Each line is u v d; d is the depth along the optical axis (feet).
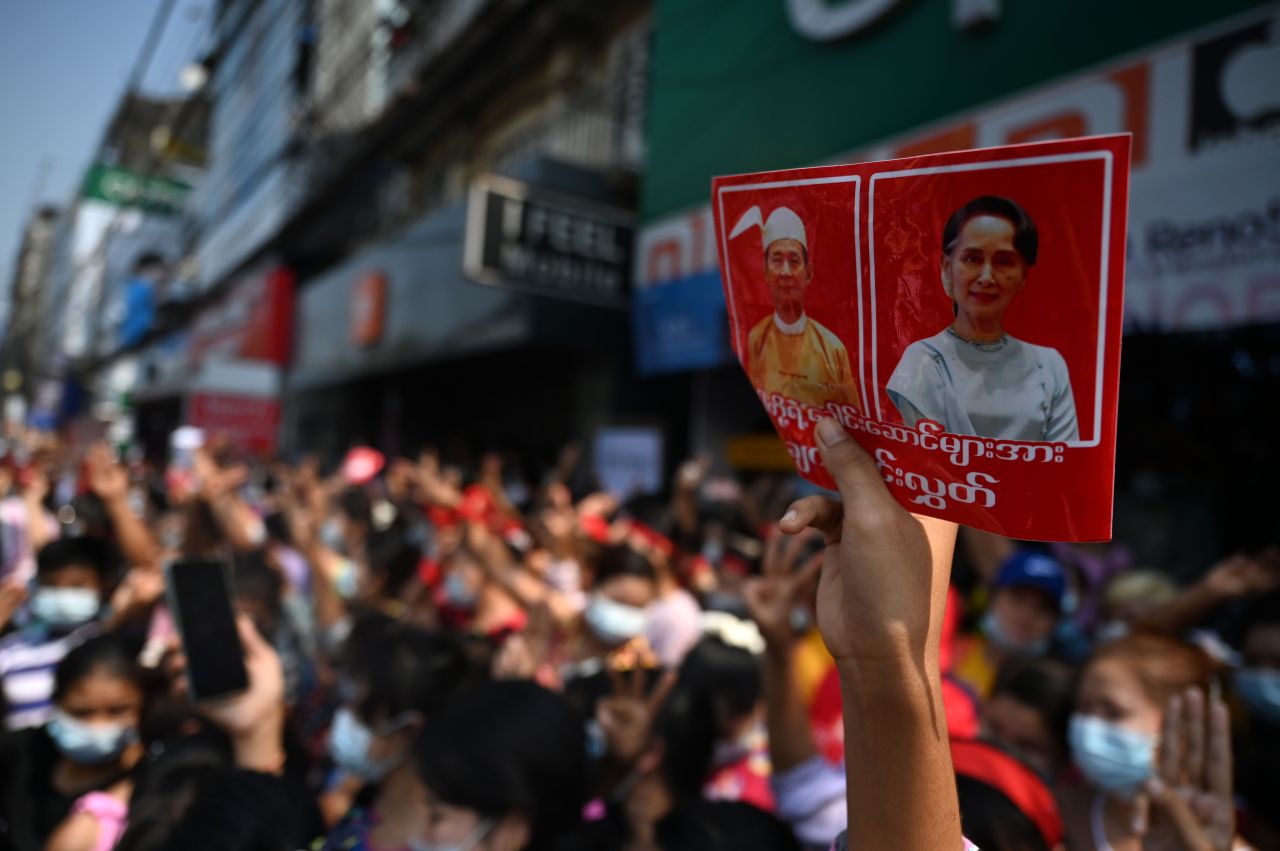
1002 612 8.23
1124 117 13.42
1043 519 2.08
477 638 8.31
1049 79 14.74
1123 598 9.52
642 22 30.53
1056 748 6.07
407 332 35.35
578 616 9.89
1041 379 1.96
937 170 1.99
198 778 4.82
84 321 113.29
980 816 4.09
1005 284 1.94
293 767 6.17
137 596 8.39
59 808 6.17
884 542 2.23
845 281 2.27
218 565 5.60
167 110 85.56
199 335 70.33
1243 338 14.24
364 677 6.39
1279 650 6.37
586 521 13.33
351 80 48.26
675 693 5.97
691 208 22.81
